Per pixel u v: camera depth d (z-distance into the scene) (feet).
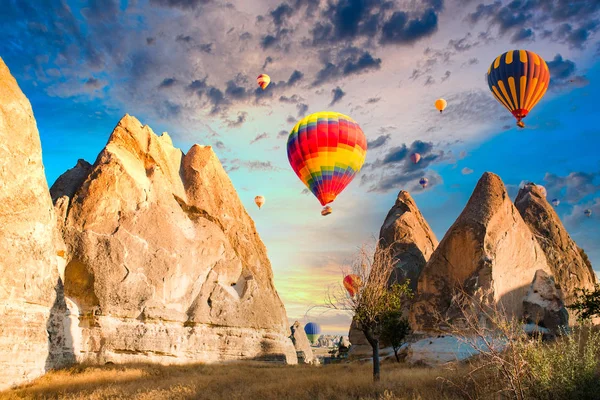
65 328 94.94
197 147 160.97
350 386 57.11
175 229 128.06
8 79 83.61
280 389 57.16
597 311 68.80
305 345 243.19
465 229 115.65
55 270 89.10
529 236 124.36
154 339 110.52
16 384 73.26
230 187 169.27
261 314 145.28
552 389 36.22
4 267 74.79
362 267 68.13
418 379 56.85
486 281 106.32
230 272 144.36
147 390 60.75
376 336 65.46
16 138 80.74
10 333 74.02
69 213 111.55
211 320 130.00
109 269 107.65
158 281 117.60
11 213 77.77
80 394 59.72
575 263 156.76
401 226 179.01
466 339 39.91
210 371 97.60
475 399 41.32
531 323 110.01
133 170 127.85
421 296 119.65
